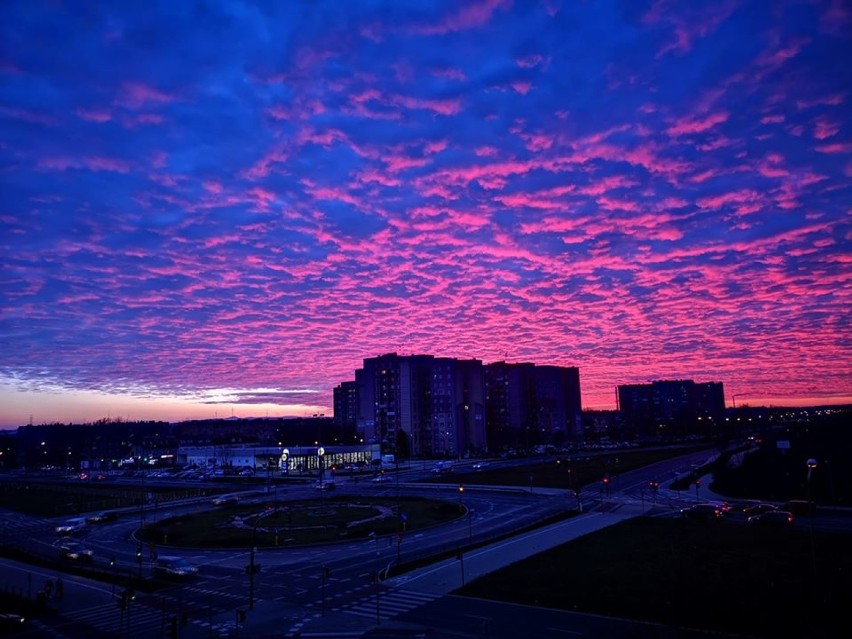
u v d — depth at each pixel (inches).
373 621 1441.9
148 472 7347.4
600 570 1802.4
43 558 2442.2
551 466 5669.3
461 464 6407.5
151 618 1569.9
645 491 3750.0
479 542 2316.7
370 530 2721.5
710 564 1814.7
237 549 2450.8
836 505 2923.2
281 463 6929.1
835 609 1362.0
